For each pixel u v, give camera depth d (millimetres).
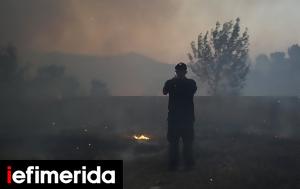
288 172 7941
